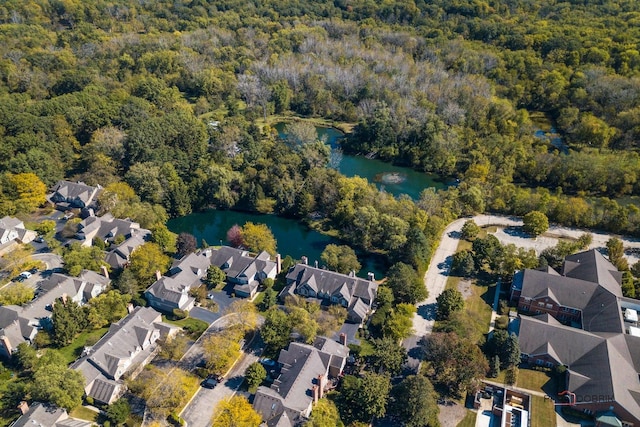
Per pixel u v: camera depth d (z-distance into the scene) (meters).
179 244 146.25
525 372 108.94
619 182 180.62
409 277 128.62
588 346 107.19
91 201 170.12
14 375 107.94
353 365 109.88
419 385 95.25
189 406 101.50
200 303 128.62
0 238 145.75
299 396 96.31
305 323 109.50
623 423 95.31
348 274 137.50
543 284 124.25
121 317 122.25
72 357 111.38
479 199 168.50
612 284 125.88
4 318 114.19
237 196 181.38
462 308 123.12
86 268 134.62
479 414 100.31
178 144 198.75
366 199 166.75
